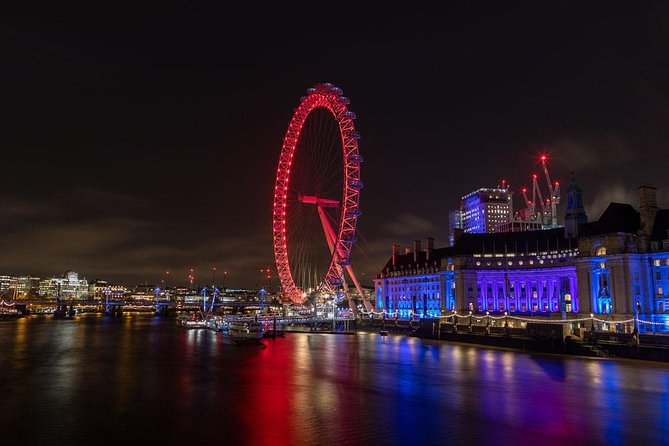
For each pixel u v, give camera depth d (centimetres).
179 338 18338
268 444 4953
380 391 7462
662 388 7500
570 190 18475
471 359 10912
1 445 5044
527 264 18850
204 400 6925
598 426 5531
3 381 8644
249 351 13350
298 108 17388
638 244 13962
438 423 5650
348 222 15962
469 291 19325
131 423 5747
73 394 7450
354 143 15988
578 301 16388
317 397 7062
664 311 13412
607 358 10688
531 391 7362
